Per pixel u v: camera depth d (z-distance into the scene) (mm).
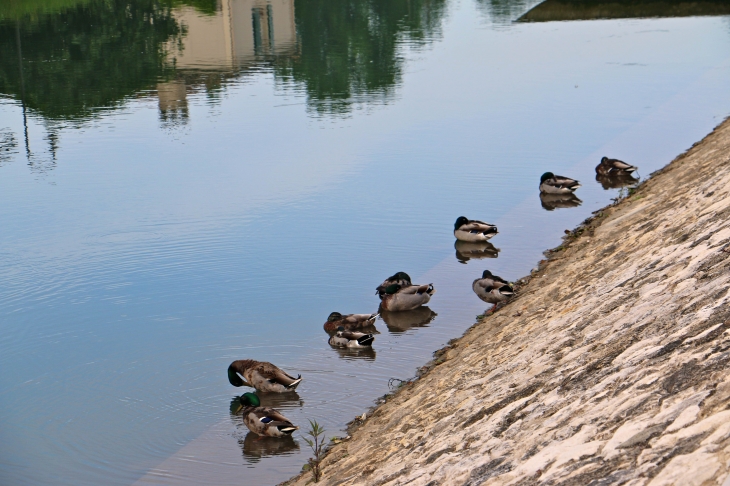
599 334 11539
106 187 29453
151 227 24875
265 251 22688
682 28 65625
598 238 20828
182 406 15023
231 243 23375
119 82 53062
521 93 44156
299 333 17891
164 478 12602
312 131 37625
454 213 25562
